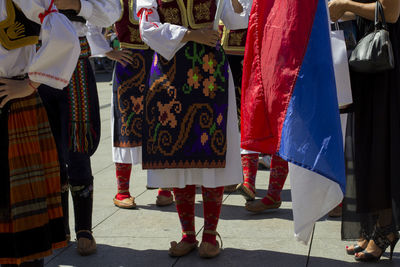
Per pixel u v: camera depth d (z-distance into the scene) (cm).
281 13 286
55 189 268
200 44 328
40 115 265
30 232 258
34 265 268
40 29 263
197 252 350
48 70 254
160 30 322
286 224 394
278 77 284
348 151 318
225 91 331
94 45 427
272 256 337
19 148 257
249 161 437
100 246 366
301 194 284
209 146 328
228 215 420
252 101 294
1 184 258
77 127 339
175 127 329
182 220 346
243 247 354
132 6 434
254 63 297
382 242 315
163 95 330
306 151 273
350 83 305
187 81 328
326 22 281
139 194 491
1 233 260
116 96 448
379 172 302
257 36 297
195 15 329
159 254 349
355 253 329
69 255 353
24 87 254
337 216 405
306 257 333
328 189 282
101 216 427
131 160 444
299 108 276
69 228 390
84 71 339
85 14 315
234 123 338
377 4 293
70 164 350
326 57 278
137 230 394
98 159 645
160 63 333
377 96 300
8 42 250
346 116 356
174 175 337
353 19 315
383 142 300
